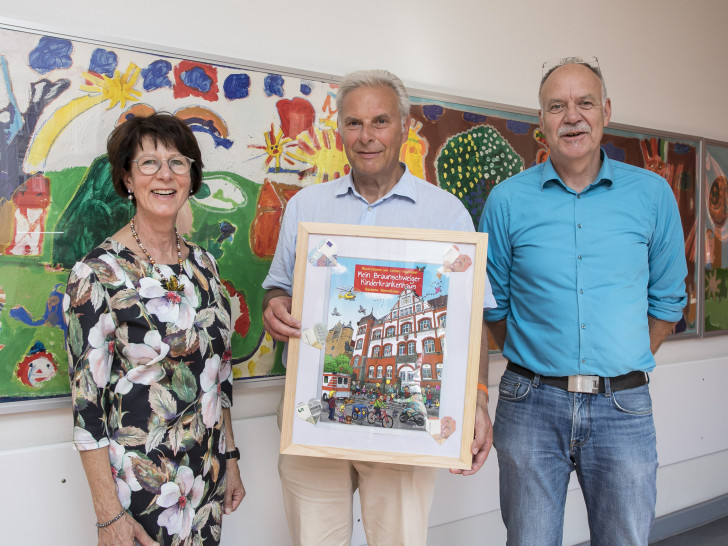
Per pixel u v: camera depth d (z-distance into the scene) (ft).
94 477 3.36
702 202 8.22
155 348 3.51
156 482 3.50
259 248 5.32
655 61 7.97
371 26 5.85
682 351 8.32
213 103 4.97
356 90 4.01
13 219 4.30
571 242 4.52
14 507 4.44
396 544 4.26
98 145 4.56
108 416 3.49
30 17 4.33
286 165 5.38
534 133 6.82
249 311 5.33
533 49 6.93
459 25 6.39
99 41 4.48
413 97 5.95
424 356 3.78
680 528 8.34
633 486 4.30
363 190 4.33
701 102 8.52
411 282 3.79
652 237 4.60
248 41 5.21
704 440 8.45
